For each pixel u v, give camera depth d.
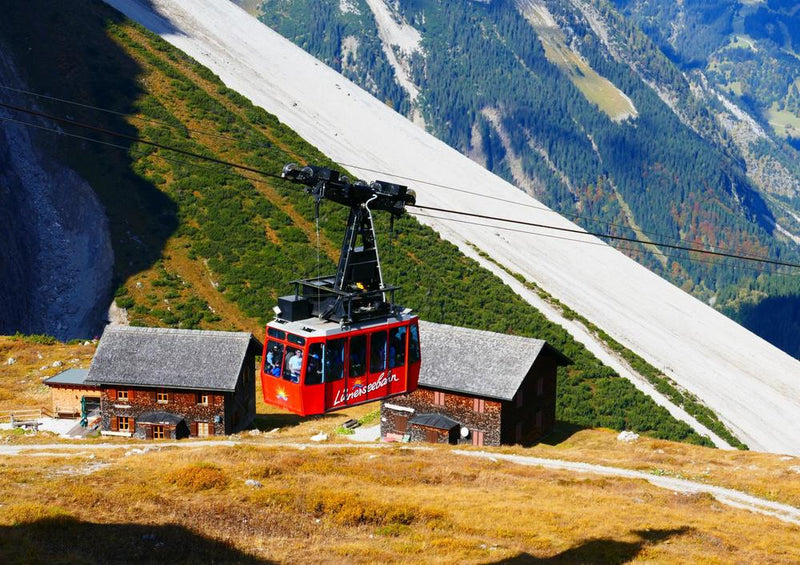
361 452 60.94
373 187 30.83
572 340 148.25
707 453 67.94
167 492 44.06
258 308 127.25
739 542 41.44
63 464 51.47
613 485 53.53
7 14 196.25
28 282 136.12
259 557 34.28
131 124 177.12
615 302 196.00
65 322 130.88
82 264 139.88
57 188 153.25
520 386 71.75
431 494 47.50
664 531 42.22
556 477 55.22
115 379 73.06
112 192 152.50
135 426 73.50
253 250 143.00
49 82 182.12
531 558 36.22
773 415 156.12
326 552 35.69
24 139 160.38
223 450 56.34
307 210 160.00
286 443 66.69
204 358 74.44
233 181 164.00
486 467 57.41
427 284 154.38
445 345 75.62
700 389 155.00
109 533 35.50
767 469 60.44
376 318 31.89
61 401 76.81
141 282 132.12
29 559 30.50
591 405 124.38
